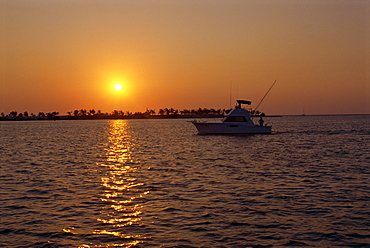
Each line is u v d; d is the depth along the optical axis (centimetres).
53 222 1595
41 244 1370
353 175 2589
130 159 3681
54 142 6288
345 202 1869
